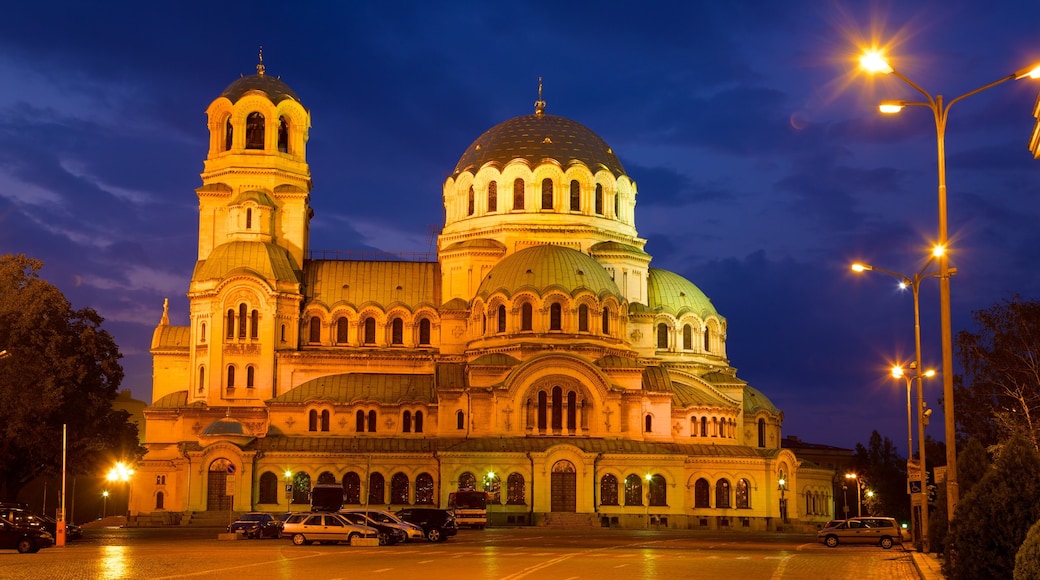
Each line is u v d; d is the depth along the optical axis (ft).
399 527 290.35
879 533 304.91
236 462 425.69
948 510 176.45
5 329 380.37
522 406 437.58
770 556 247.09
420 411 451.94
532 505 421.59
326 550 253.85
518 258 462.60
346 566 200.95
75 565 204.23
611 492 428.97
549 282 450.71
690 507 436.76
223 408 458.09
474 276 481.87
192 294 468.75
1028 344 387.75
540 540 308.19
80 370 400.67
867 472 622.95
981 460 213.25
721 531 410.52
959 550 150.51
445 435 444.96
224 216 485.15
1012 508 147.33
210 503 425.28
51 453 394.93
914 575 198.18
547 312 448.24
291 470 428.56
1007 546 146.30
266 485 428.56
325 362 468.34
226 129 494.18
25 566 202.18
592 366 439.63
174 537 330.34
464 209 501.15
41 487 598.34
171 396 474.90
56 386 391.24
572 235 488.85
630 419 444.14
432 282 493.77
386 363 474.49
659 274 512.63
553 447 423.23
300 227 487.61
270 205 480.23
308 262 494.59
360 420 451.12
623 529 406.41
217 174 488.44
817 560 234.79
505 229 487.20
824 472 492.95
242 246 472.03
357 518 289.33
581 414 440.45
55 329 403.13
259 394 460.55
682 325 497.87
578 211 493.77
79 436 408.87
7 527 249.34
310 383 459.32
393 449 434.71
